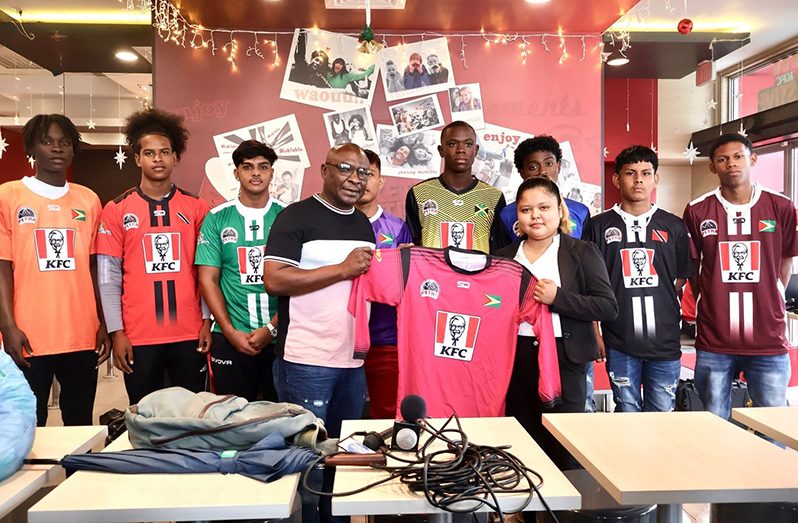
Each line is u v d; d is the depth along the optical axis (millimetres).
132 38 4582
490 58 4023
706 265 3178
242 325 2910
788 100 5895
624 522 1795
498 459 1513
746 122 5918
